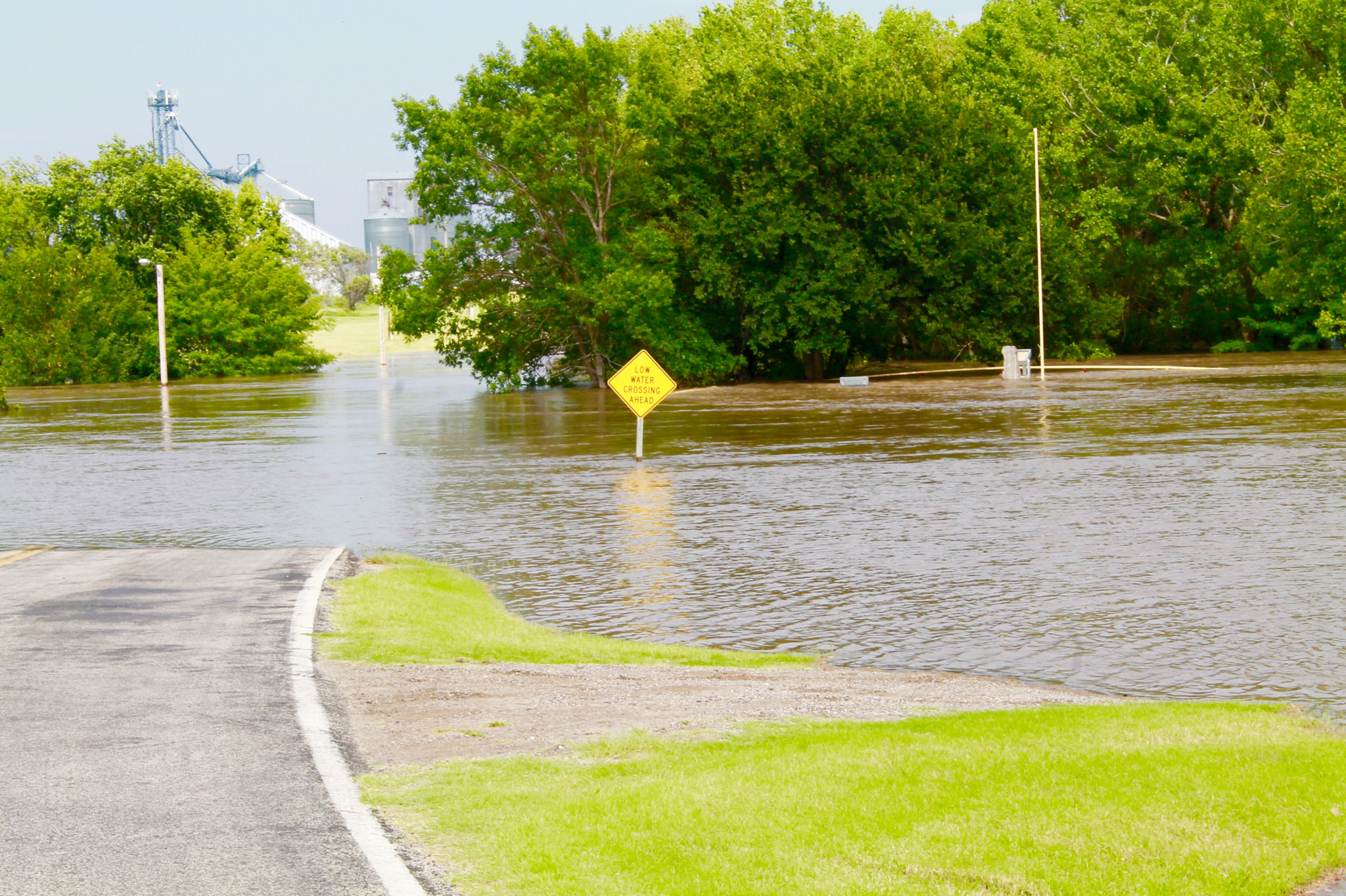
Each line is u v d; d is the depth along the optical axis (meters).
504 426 45.00
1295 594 14.45
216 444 40.03
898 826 6.52
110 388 84.56
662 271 69.69
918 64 83.62
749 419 44.88
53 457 36.84
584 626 14.19
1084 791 7.11
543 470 30.22
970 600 14.88
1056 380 62.91
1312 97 80.19
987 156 74.75
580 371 81.44
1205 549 17.58
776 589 15.95
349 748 8.20
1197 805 6.93
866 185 71.00
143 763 7.70
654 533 20.59
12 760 7.76
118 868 5.95
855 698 10.32
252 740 8.27
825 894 5.66
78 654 11.22
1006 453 31.22
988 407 46.84
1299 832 6.60
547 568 17.81
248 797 7.05
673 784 7.24
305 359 105.19
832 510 22.52
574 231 71.06
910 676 11.49
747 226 71.12
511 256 71.56
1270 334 93.44
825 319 71.81
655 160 72.88
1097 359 83.50
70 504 25.58
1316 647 12.10
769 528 20.72
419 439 39.94
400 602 14.48
